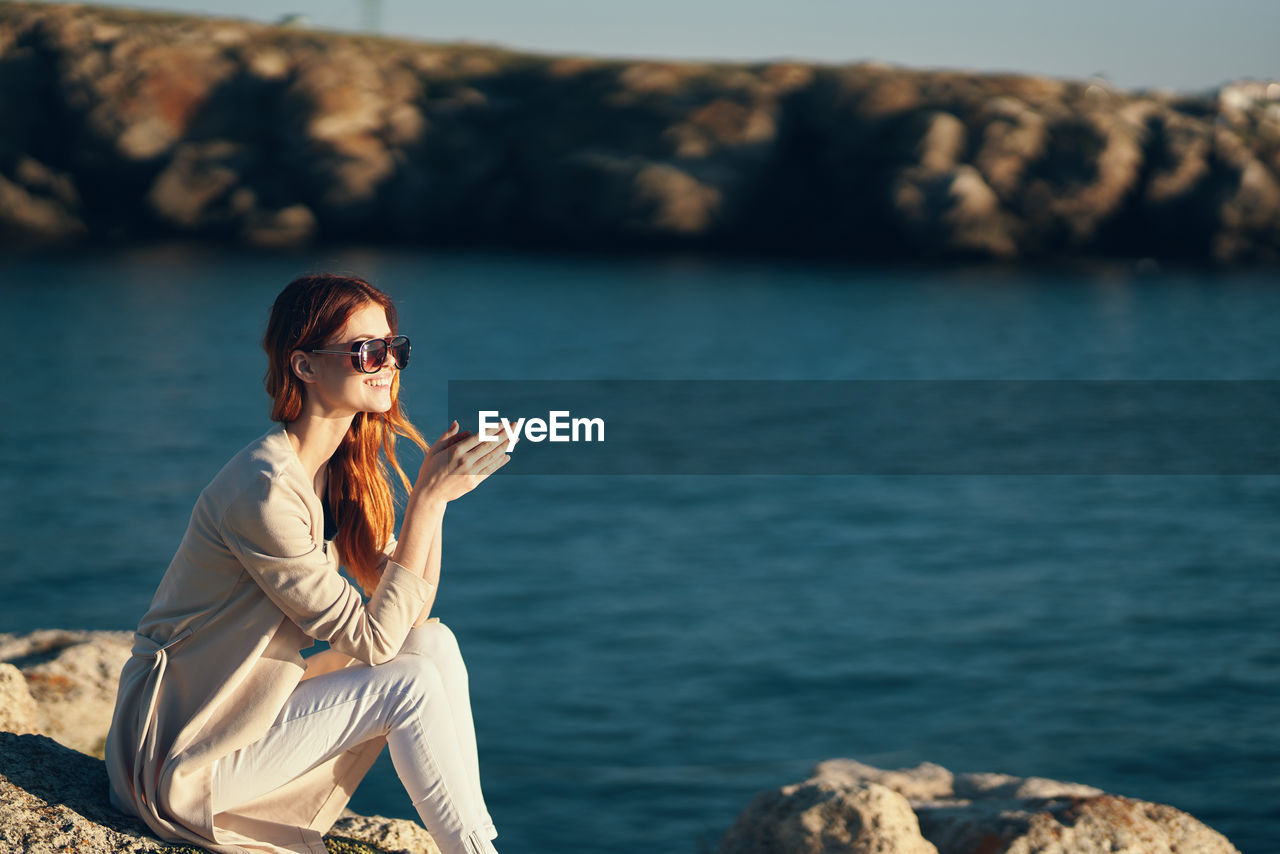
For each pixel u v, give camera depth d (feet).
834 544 59.67
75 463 71.56
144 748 8.65
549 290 180.65
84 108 215.10
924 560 56.75
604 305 166.81
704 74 239.71
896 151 215.31
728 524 63.52
